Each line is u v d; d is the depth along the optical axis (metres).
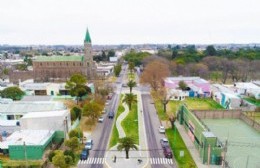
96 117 71.12
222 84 123.19
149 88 118.00
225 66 145.12
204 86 104.31
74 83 100.50
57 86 104.69
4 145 49.88
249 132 67.19
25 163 47.22
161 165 46.78
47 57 144.62
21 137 52.34
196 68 144.50
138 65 190.00
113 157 49.91
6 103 74.81
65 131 57.81
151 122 70.88
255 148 56.16
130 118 74.12
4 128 60.38
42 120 57.34
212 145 46.84
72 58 143.50
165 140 55.75
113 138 59.47
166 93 94.44
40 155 49.09
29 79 138.38
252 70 141.88
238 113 79.38
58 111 63.31
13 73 141.75
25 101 81.31
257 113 81.62
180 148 54.31
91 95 96.31
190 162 47.66
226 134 65.25
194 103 93.00
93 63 146.38
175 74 146.12
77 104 84.19
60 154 43.25
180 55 186.00
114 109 83.50
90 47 141.25
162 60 151.00
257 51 197.50
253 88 102.75
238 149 55.47
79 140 54.72
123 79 145.25
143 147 54.53
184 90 106.62
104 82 124.31
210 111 78.56
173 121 66.06
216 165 46.88
